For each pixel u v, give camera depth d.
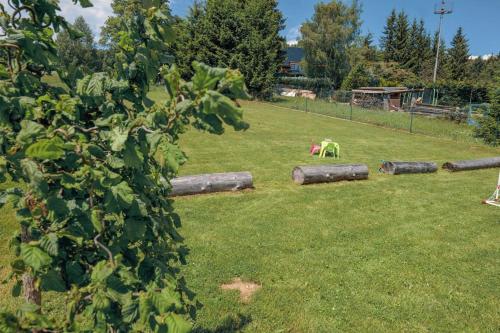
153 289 1.60
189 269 5.47
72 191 1.70
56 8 1.83
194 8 42.66
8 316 1.31
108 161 1.61
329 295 5.13
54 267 1.67
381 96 41.66
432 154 17.28
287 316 4.63
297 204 8.73
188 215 7.50
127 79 1.93
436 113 34.00
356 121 28.19
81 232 1.60
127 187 1.62
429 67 68.44
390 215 8.55
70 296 1.51
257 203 8.56
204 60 40.72
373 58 70.25
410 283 5.62
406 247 6.89
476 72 83.06
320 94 47.84
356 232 7.38
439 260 6.45
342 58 54.97
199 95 1.35
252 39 40.34
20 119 1.66
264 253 6.17
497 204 9.77
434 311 4.98
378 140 20.14
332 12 54.38
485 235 7.74
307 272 5.68
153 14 1.85
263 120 25.39
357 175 11.41
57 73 1.97
